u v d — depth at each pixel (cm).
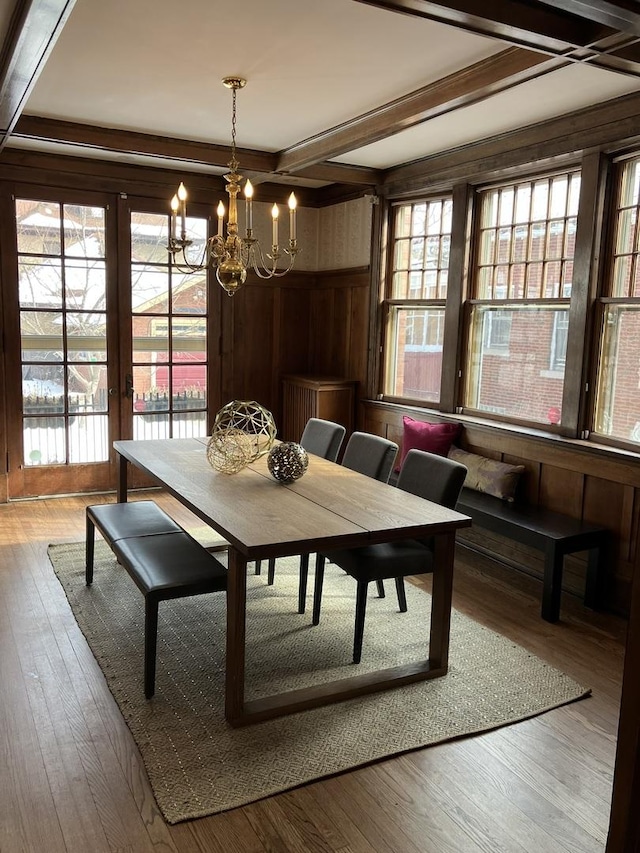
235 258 342
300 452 327
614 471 362
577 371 386
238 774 227
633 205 362
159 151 445
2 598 358
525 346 432
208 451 345
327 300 609
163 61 315
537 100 353
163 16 268
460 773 232
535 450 410
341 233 587
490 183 449
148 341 560
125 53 306
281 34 283
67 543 440
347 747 243
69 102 378
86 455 552
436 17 229
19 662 295
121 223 534
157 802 214
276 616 348
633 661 156
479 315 466
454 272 473
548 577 350
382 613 355
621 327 370
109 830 203
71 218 520
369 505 292
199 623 337
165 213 550
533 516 386
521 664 304
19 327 514
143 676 286
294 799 218
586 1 204
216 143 458
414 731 253
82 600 356
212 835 202
